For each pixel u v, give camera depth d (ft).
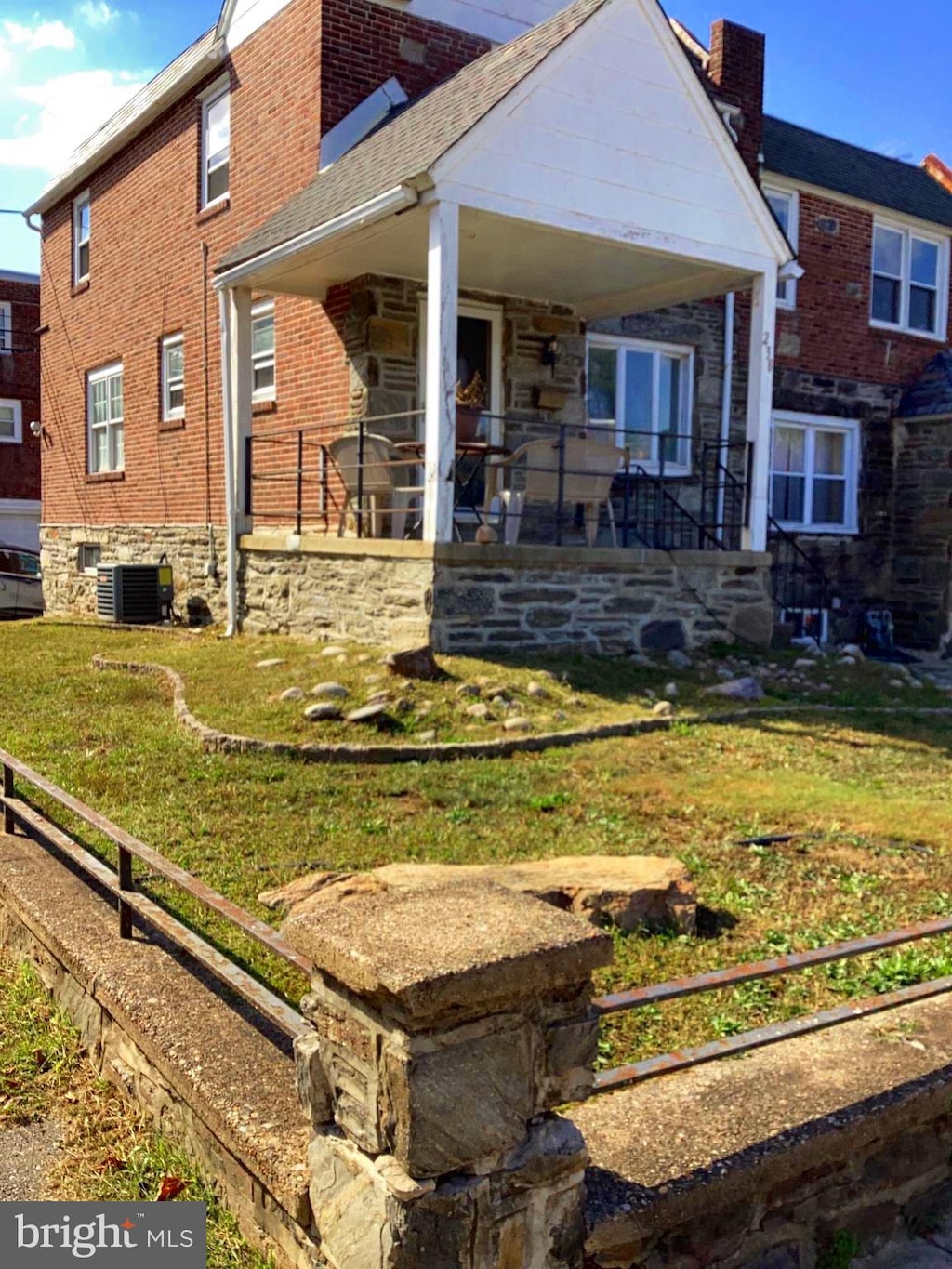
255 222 39.45
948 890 15.10
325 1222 7.51
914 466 49.96
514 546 28.63
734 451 44.80
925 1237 9.77
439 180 26.63
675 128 31.01
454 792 18.70
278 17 37.47
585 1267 7.77
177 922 11.73
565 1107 9.06
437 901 7.75
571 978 7.04
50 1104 11.23
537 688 25.07
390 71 36.91
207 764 20.01
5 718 23.73
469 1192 6.92
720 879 15.25
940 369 50.60
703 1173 8.11
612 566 30.83
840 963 12.71
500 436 37.93
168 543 46.32
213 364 42.60
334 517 35.81
